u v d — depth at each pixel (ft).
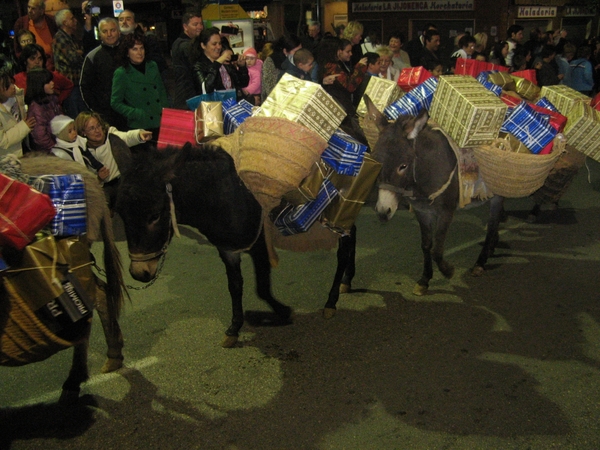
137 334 14.99
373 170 13.42
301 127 11.47
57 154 18.02
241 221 12.69
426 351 13.93
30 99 19.10
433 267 18.56
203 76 20.36
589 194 25.81
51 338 10.27
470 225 22.25
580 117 15.81
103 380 13.14
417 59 30.71
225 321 15.58
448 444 10.87
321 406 12.10
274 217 13.37
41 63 22.40
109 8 55.26
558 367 13.12
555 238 20.74
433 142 15.07
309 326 15.23
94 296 11.33
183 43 21.29
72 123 17.98
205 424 11.69
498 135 15.84
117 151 12.03
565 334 14.47
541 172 15.49
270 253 13.83
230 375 13.24
